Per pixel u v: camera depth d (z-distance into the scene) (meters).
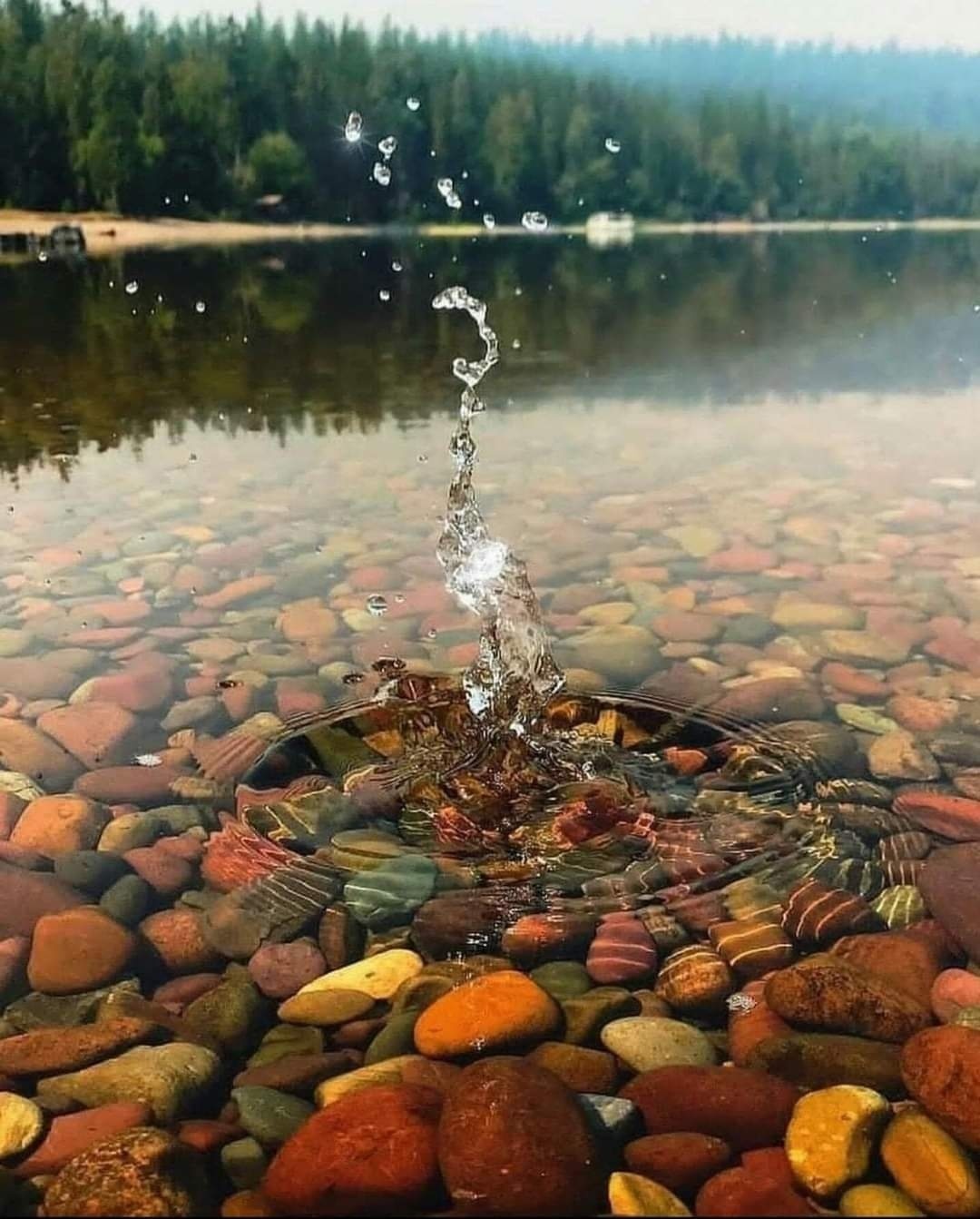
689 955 1.27
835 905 1.34
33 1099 1.08
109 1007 1.21
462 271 10.06
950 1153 0.98
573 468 3.45
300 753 1.73
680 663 2.05
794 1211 0.94
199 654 2.11
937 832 1.49
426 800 1.60
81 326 6.63
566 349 5.84
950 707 1.86
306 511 3.02
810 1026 1.16
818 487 3.23
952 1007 1.17
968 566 2.54
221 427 4.07
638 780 1.65
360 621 2.26
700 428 4.01
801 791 1.60
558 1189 0.95
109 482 3.33
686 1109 1.05
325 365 5.38
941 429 3.94
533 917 1.34
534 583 2.47
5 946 1.30
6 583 2.49
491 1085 1.03
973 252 12.05
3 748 1.74
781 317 6.90
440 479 3.33
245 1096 1.09
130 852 1.48
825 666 2.03
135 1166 0.98
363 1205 0.95
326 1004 1.21
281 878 1.43
